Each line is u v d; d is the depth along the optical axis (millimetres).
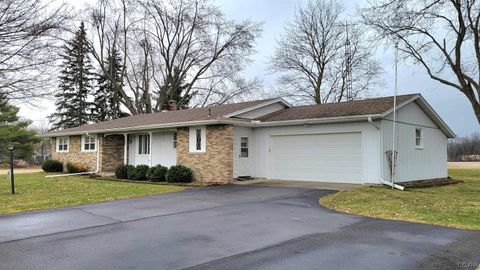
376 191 12953
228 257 5676
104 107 45594
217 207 10367
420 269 5074
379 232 7312
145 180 19734
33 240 6785
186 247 6242
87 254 5859
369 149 15234
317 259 5547
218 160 17344
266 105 19781
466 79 19453
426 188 15547
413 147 17438
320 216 9008
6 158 35781
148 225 8047
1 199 12094
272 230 7508
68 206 10766
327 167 16562
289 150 17828
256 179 18312
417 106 18000
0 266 5277
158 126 19312
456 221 8320
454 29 19062
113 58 39062
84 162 25156
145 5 38469
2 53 9023
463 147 54125
